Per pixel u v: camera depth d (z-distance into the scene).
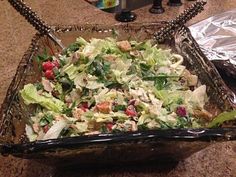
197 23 0.55
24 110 0.37
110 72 0.41
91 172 0.36
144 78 0.41
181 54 0.45
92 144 0.29
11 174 0.36
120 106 0.37
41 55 0.44
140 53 0.45
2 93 0.47
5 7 0.69
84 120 0.36
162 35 0.47
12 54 0.55
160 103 0.37
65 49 0.46
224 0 0.70
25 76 0.40
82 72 0.41
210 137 0.30
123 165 0.36
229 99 0.35
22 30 0.61
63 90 0.40
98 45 0.44
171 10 0.70
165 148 0.32
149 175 0.36
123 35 0.48
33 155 0.29
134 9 0.71
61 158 0.32
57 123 0.35
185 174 0.36
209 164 0.37
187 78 0.42
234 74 0.45
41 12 0.66
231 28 0.54
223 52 0.48
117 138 0.29
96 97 0.38
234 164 0.37
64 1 0.70
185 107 0.37
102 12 0.67
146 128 0.33
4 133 0.31
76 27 0.48
